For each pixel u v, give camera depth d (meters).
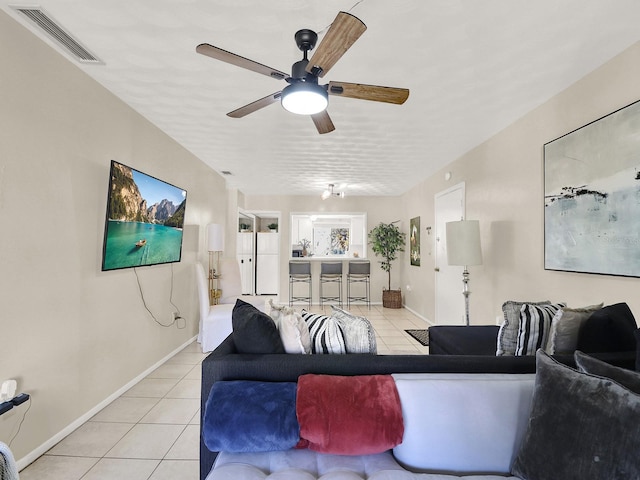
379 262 6.99
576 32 1.80
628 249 1.87
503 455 1.22
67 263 2.04
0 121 1.61
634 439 0.87
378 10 1.64
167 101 2.64
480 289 3.58
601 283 2.07
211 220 4.73
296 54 2.03
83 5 1.60
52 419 1.92
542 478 1.01
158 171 3.19
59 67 1.98
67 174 2.04
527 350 1.70
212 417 1.26
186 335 3.87
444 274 4.56
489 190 3.41
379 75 2.24
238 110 1.98
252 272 7.70
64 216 2.02
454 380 1.32
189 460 1.81
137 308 2.83
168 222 3.24
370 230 7.02
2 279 1.62
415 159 4.27
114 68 2.16
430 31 1.80
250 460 1.24
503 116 2.90
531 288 2.74
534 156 2.71
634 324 1.62
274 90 2.46
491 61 2.08
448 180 4.47
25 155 1.75
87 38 1.86
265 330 1.57
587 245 2.15
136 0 1.58
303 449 1.30
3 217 1.63
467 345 2.32
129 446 1.93
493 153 3.34
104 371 2.39
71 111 2.07
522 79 2.28
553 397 1.08
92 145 2.27
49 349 1.90
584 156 2.18
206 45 1.40
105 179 2.40
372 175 5.15
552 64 2.10
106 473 1.70
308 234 8.50
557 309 1.78
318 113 2.05
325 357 1.50
